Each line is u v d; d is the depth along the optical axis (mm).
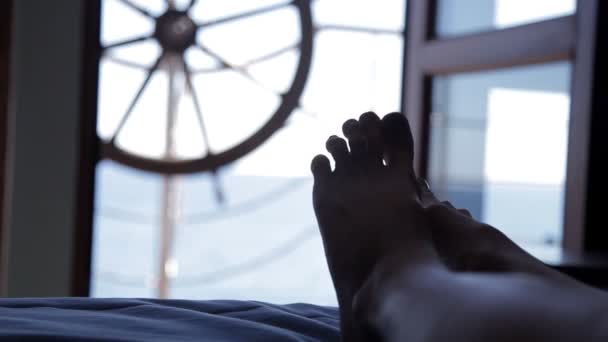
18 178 1918
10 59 1901
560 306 391
